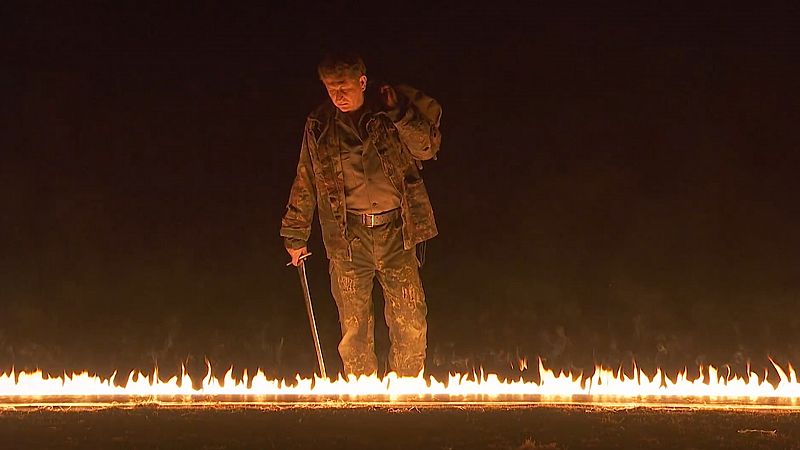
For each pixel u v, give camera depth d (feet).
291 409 19.93
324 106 26.13
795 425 17.95
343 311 26.48
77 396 22.27
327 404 20.66
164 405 20.53
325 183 25.85
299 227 26.35
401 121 25.13
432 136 25.53
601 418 18.71
